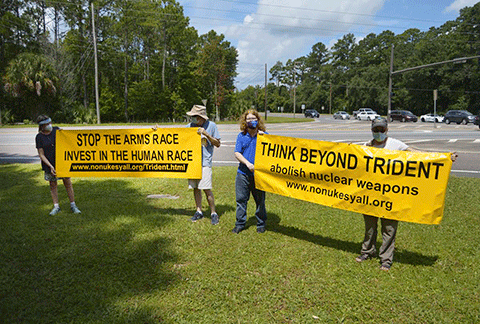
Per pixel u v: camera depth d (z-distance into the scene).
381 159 4.16
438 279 3.78
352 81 87.25
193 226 5.32
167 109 51.41
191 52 53.81
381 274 3.90
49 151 5.86
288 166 4.77
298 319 3.12
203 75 52.34
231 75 63.41
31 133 22.86
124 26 45.56
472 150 14.02
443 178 3.88
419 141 17.38
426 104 70.19
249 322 3.08
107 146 5.79
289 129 27.00
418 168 3.98
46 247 4.55
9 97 35.59
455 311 3.24
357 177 4.30
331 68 108.06
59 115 37.09
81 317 3.13
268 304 3.35
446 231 5.22
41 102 36.41
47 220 5.58
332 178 4.48
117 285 3.66
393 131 24.67
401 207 4.05
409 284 3.68
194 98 52.84
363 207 4.25
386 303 3.35
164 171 5.63
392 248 4.03
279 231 5.20
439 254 4.43
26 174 9.48
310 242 4.77
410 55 82.62
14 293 3.52
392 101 78.75
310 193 4.66
